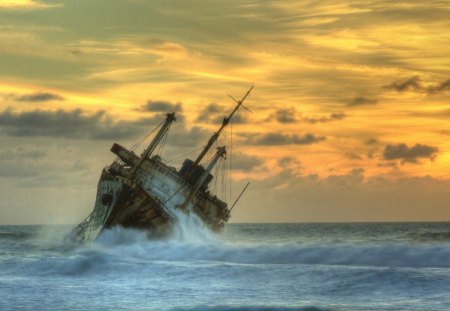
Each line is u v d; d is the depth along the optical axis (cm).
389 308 12825
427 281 15388
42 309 13150
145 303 13700
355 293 14525
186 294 14838
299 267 18100
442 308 12756
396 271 16375
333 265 19162
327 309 12675
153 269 18525
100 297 14462
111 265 18988
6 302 13888
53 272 18250
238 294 14750
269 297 14300
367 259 19975
